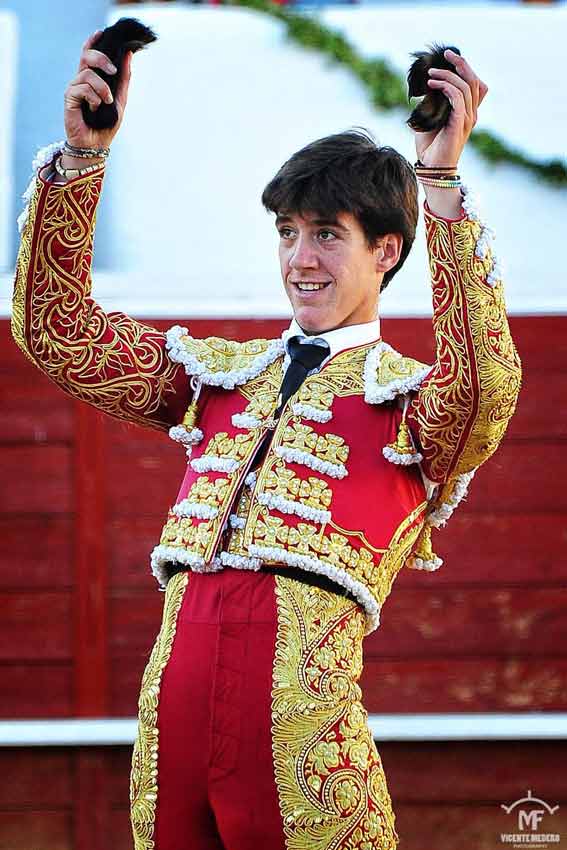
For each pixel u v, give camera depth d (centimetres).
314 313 657
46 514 1188
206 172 1288
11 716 1172
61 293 654
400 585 1170
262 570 620
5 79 1340
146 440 1189
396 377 643
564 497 1172
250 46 1293
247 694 605
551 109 1256
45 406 1193
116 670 1177
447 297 602
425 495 663
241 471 637
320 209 643
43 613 1182
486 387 600
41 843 1155
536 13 1273
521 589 1168
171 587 644
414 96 617
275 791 598
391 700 1160
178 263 1283
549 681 1160
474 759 1143
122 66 650
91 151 645
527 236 1249
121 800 1155
